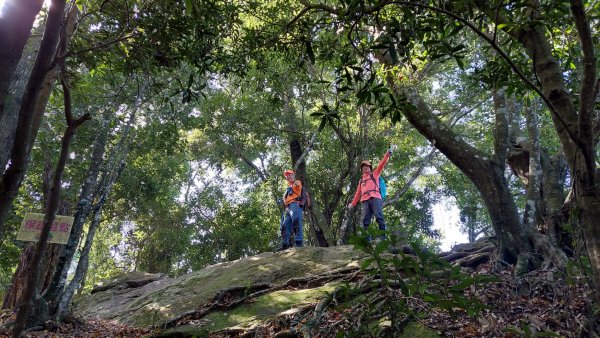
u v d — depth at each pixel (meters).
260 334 5.27
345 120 13.74
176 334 5.63
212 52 5.27
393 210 17.52
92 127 10.93
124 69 5.32
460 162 6.80
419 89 12.30
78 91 8.16
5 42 1.49
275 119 14.25
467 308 2.66
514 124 8.38
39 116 3.32
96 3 4.68
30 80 1.79
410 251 6.86
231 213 17.58
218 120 14.26
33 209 12.58
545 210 6.95
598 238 2.16
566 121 2.58
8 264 13.86
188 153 18.53
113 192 14.98
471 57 11.40
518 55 4.42
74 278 6.85
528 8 3.38
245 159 16.70
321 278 6.78
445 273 2.81
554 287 4.95
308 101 13.65
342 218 13.84
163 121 13.13
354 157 13.76
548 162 7.41
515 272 5.71
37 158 11.71
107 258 20.89
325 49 4.87
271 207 17.91
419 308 4.29
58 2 1.78
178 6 4.50
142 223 17.75
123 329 6.56
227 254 17.19
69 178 11.92
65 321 6.63
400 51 3.49
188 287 7.90
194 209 17.44
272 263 7.89
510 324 4.38
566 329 4.17
